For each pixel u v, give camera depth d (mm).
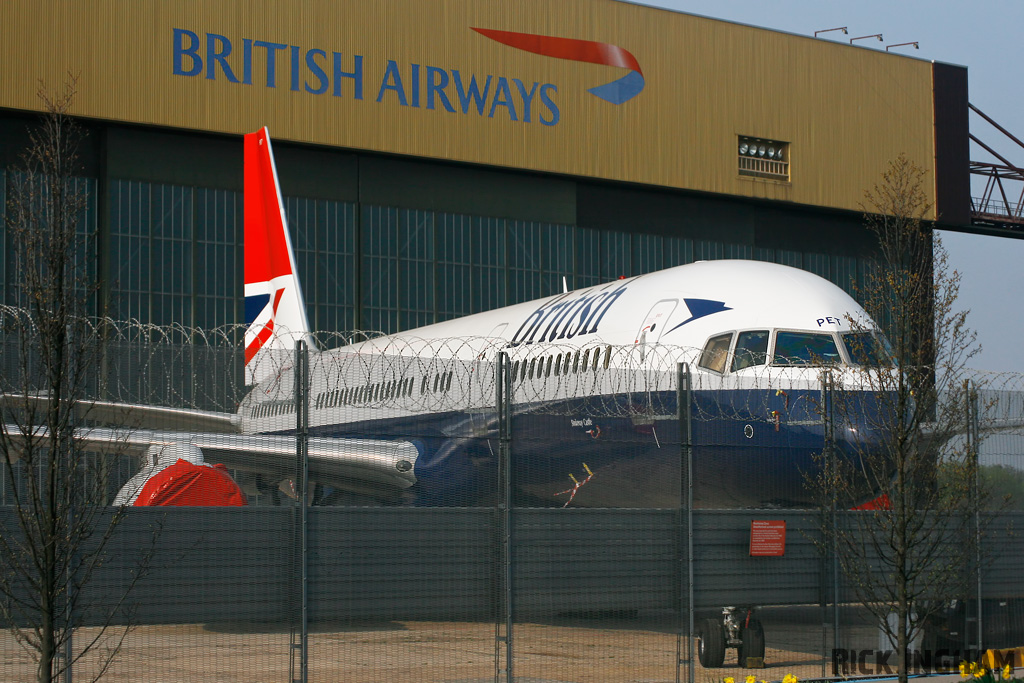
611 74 92438
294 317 69125
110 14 76500
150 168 78938
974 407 31062
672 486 31188
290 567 25703
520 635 27891
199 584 24891
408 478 29812
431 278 88000
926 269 28578
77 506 23000
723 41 96938
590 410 37000
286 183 83625
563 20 91188
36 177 36500
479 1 88438
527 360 45031
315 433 28031
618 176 92188
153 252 78500
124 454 24984
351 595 26047
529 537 27953
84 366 21188
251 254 73625
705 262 44281
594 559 28578
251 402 26812
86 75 75438
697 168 95000
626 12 93500
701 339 38562
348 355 29641
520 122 89250
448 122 86875
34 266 20391
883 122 102375
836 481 29531
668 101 94375
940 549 31297
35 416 21062
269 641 28969
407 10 86062
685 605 29484
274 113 81438
